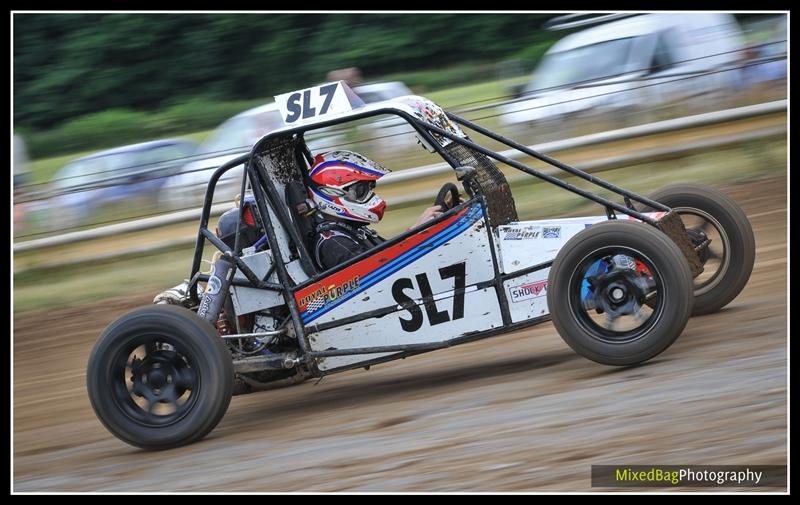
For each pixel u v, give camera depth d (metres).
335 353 11.02
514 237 10.84
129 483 9.70
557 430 9.18
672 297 9.98
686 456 8.23
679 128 21.95
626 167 21.86
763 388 9.36
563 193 21.19
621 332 10.27
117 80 42.47
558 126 22.66
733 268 11.98
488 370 11.83
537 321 10.79
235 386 11.91
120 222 22.64
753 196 19.31
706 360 10.43
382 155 22.44
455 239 10.81
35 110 42.34
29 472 10.60
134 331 10.55
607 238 10.09
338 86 11.12
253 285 11.19
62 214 22.73
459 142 10.68
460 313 10.90
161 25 42.19
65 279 21.75
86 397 13.97
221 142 25.14
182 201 22.56
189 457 10.32
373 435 10.02
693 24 22.92
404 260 10.90
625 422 9.09
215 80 42.59
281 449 10.09
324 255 11.20
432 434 9.70
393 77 40.47
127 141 41.00
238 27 42.06
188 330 10.45
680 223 10.75
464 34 41.00
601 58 23.81
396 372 12.75
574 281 10.29
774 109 21.67
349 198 11.39
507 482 8.23
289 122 11.10
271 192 11.16
